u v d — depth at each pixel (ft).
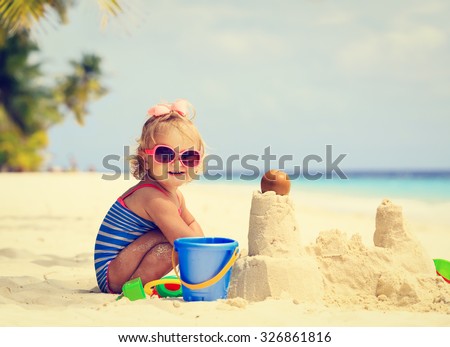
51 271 26.66
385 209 22.06
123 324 17.02
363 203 101.19
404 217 22.12
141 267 21.25
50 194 80.59
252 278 19.33
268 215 19.93
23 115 180.24
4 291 21.75
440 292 20.03
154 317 17.61
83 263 29.22
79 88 191.11
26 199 71.56
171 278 21.65
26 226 44.75
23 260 29.32
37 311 18.74
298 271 19.27
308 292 19.27
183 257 19.40
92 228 44.09
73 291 22.38
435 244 41.14
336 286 20.51
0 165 183.62
